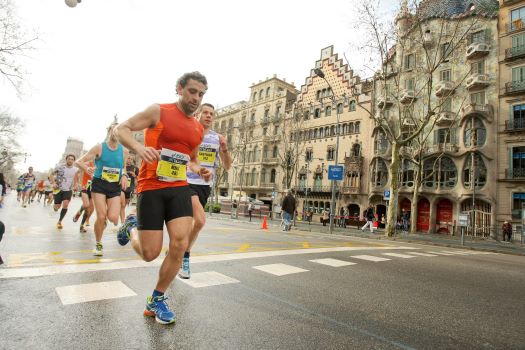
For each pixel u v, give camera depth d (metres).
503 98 28.66
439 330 3.08
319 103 41.78
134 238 3.03
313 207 40.03
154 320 2.73
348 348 2.51
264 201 47.06
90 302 3.02
